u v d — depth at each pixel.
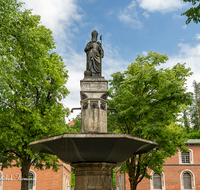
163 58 21.91
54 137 8.22
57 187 32.47
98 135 7.83
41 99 17.86
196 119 72.62
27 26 13.58
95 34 11.41
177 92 17.72
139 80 18.41
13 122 14.55
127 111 17.78
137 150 9.52
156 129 16.95
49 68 16.86
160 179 39.00
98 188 8.63
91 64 10.98
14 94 14.90
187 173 39.66
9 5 12.47
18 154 17.19
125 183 35.88
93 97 10.08
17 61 13.91
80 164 8.85
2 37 12.41
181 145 19.12
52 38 18.81
